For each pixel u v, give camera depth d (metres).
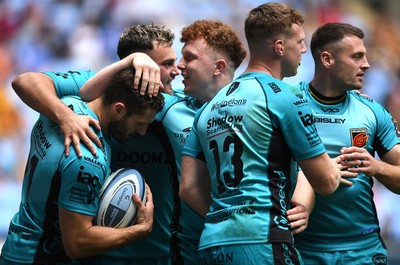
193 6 51.62
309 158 13.63
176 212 16.45
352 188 17.05
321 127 17.25
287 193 13.84
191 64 15.87
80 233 13.49
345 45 16.86
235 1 52.31
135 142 16.11
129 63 14.20
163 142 16.27
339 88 17.16
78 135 13.58
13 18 49.41
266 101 13.61
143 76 13.91
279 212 13.48
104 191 14.22
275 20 14.14
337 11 54.91
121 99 13.97
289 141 13.62
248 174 13.53
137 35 15.91
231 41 15.98
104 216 14.09
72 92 15.18
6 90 45.91
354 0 56.09
